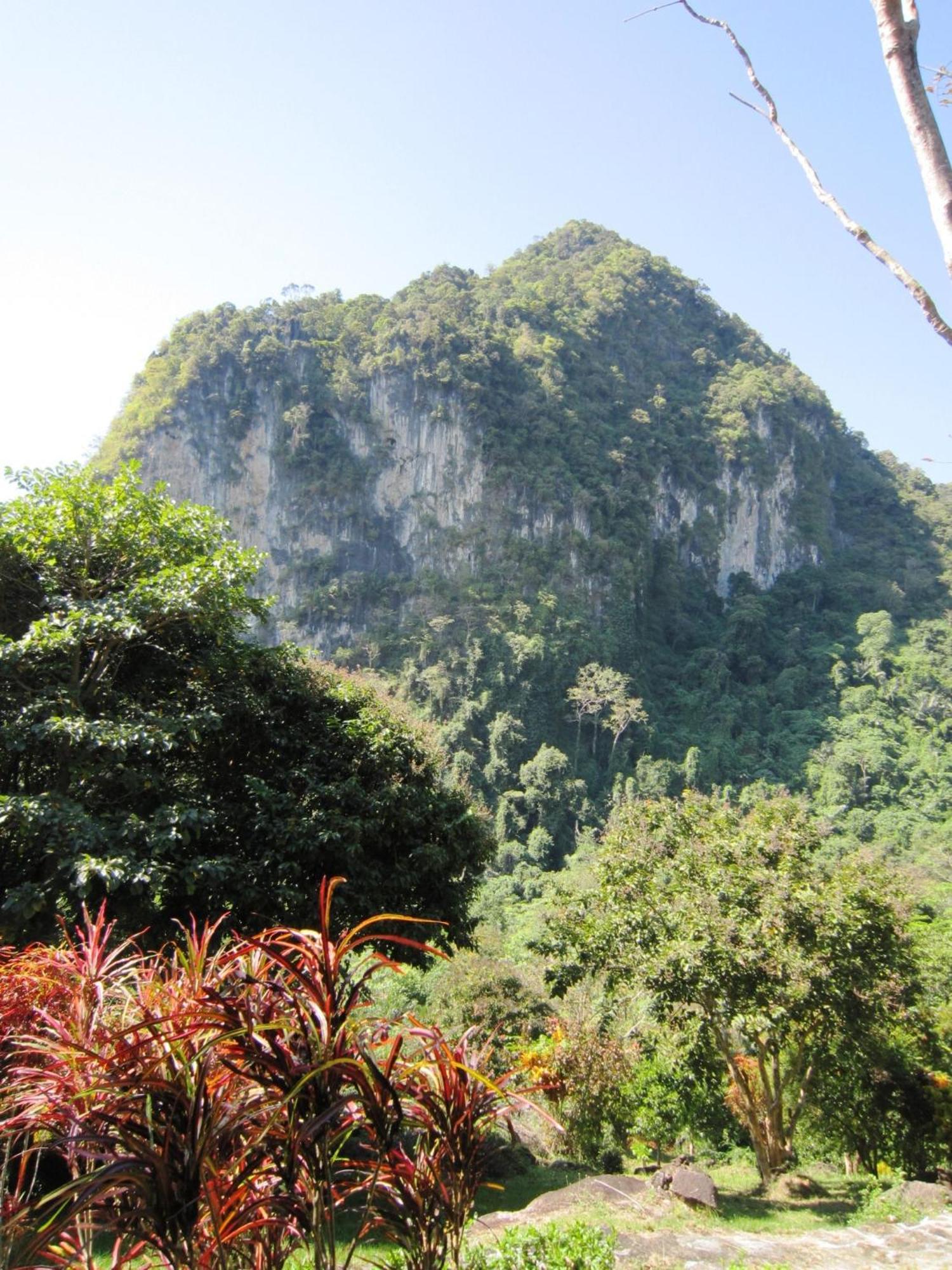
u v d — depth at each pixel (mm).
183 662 11164
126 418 91438
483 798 60938
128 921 9523
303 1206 2348
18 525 10281
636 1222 6797
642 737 71812
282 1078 2301
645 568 89750
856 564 107438
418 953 10727
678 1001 10234
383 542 89875
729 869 10906
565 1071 11047
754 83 3418
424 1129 2709
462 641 77375
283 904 9500
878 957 10141
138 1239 2395
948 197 2801
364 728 11023
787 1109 13070
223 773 11086
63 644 9445
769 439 108562
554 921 12055
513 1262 3902
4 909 8375
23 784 10258
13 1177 3484
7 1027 3158
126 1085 2193
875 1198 8586
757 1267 5582
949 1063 12336
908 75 2922
